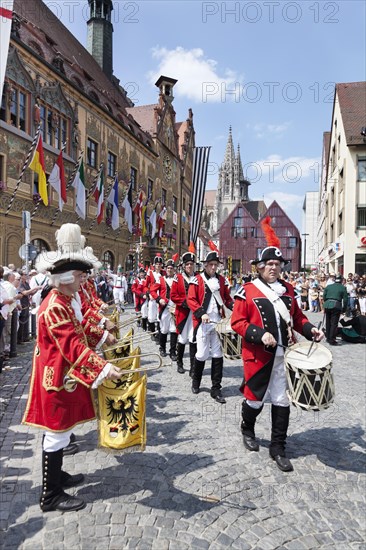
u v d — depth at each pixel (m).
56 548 2.54
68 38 28.52
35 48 18.89
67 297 2.99
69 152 21.34
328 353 3.76
